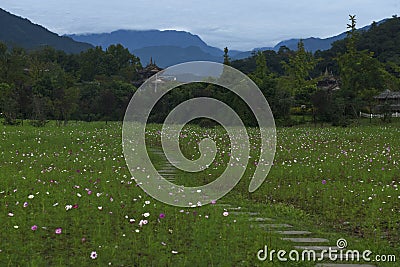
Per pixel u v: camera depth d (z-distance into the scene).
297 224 8.69
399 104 58.16
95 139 22.23
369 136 25.88
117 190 10.52
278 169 14.05
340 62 61.59
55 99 39.38
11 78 58.28
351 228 8.57
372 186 11.55
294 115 48.50
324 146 20.39
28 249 6.48
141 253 6.53
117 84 52.41
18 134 22.50
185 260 6.16
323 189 11.27
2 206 8.59
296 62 66.88
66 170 13.29
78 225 7.64
